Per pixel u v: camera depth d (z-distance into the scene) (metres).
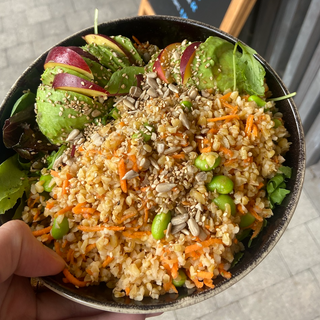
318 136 0.41
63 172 0.23
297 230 0.44
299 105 0.40
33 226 0.23
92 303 0.19
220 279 0.20
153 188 0.21
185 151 0.22
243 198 0.22
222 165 0.23
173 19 0.26
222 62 0.25
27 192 0.24
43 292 0.23
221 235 0.21
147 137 0.22
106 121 0.24
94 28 0.25
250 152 0.22
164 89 0.25
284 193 0.22
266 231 0.22
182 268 0.22
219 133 0.23
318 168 0.46
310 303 0.40
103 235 0.21
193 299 0.19
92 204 0.22
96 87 0.23
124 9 0.54
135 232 0.22
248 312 0.40
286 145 0.24
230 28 0.32
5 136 0.23
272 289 0.41
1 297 0.20
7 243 0.18
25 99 0.24
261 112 0.23
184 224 0.21
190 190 0.22
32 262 0.19
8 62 0.50
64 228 0.22
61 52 0.23
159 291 0.21
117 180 0.22
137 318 0.24
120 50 0.25
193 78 0.24
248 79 0.25
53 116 0.23
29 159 0.25
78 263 0.22
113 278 0.22
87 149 0.23
